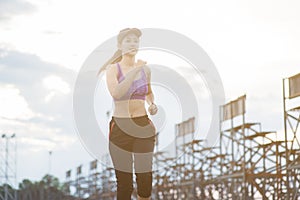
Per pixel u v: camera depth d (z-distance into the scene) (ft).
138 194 17.21
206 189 92.17
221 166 81.76
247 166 71.72
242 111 70.90
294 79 58.90
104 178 163.73
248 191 71.56
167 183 113.19
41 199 245.65
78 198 199.21
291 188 64.39
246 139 70.79
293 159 61.21
